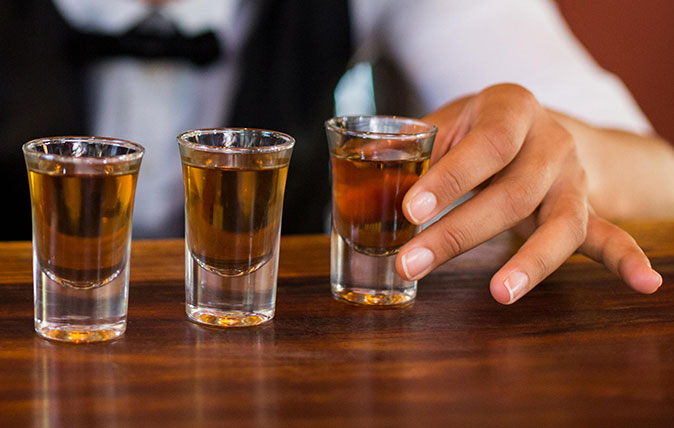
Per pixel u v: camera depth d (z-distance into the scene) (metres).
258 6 0.95
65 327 0.49
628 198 0.79
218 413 0.44
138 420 0.43
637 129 1.00
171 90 0.93
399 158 0.54
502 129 0.55
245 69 0.96
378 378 0.47
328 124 0.55
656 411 0.45
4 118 0.90
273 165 0.51
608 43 1.44
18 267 0.59
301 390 0.46
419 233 0.55
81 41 0.90
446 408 0.45
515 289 0.53
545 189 0.57
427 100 1.05
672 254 0.66
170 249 0.63
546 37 1.03
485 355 0.50
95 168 0.48
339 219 0.55
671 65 1.46
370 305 0.55
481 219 0.55
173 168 0.95
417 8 1.04
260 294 0.52
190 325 0.52
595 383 0.48
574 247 0.56
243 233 0.51
